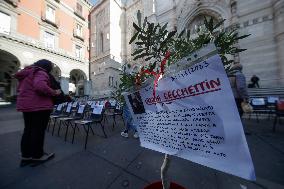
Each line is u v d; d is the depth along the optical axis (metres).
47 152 3.34
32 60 15.27
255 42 9.77
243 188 1.95
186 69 0.77
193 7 12.91
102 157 3.04
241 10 10.45
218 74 0.64
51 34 17.42
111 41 20.00
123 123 6.68
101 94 19.39
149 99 1.05
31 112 2.69
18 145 3.90
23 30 14.75
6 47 13.41
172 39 1.36
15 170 2.57
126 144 3.80
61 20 18.62
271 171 2.31
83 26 22.11
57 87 3.06
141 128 1.15
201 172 2.38
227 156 0.63
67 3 19.56
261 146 3.31
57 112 6.51
